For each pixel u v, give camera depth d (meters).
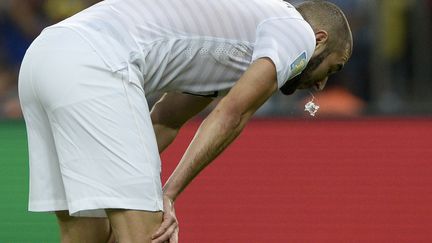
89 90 11.50
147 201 11.55
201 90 12.58
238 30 12.27
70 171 11.62
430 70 33.56
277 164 22.66
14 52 35.03
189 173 11.64
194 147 11.58
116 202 11.47
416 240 16.27
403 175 21.22
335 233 16.86
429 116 29.23
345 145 24.61
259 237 16.69
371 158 23.05
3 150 24.66
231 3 12.34
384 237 16.50
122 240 11.61
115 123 11.48
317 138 25.61
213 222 17.72
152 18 12.01
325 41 12.56
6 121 29.77
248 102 11.57
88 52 11.57
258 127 27.34
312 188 20.23
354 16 33.38
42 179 12.27
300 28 12.09
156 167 11.70
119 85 11.55
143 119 11.66
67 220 12.92
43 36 11.88
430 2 33.59
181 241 16.50
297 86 12.94
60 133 11.67
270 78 11.62
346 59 12.87
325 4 12.75
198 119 26.97
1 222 17.80
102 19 11.85
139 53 11.75
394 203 18.86
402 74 33.56
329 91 32.91
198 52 12.20
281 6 12.36
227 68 12.41
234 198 19.50
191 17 12.14
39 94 11.79
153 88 12.20
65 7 35.41
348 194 19.67
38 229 17.33
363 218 17.81
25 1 35.16
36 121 12.13
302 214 18.17
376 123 27.75
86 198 11.53
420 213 18.08
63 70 11.56
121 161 11.47
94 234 13.05
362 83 33.28
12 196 19.86
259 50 11.77
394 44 33.47
